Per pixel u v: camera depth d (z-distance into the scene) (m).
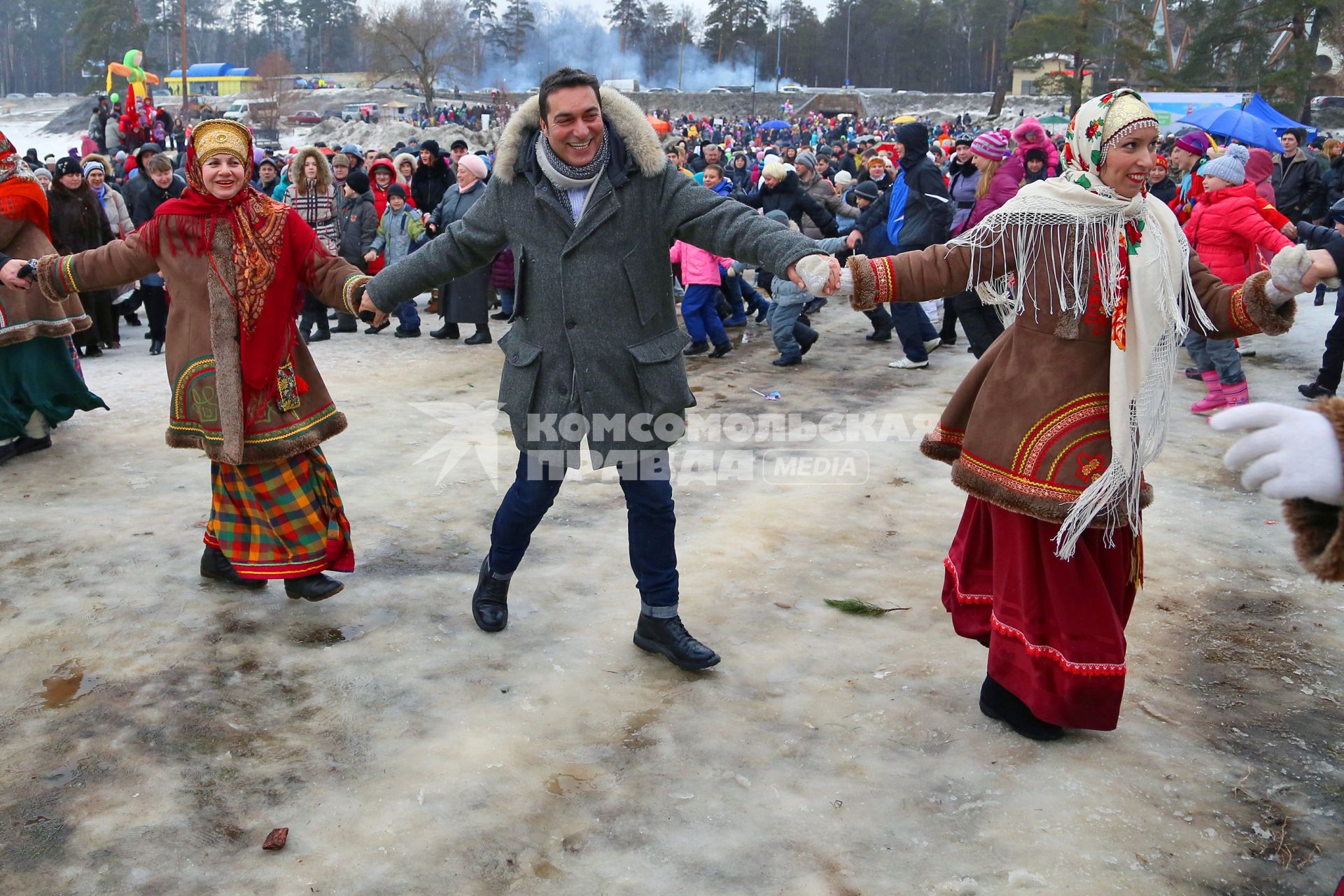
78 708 3.38
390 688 3.54
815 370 8.77
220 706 3.41
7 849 2.71
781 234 3.19
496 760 3.14
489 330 10.16
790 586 4.43
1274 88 40.59
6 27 129.38
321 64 135.12
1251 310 2.79
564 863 2.70
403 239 10.28
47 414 6.02
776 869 2.69
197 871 2.65
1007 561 3.13
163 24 107.50
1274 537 5.08
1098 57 53.41
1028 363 3.06
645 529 3.62
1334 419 1.65
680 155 13.27
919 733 3.32
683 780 3.06
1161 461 6.23
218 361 3.69
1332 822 2.92
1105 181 2.96
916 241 8.23
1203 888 2.65
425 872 2.66
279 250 3.74
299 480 3.93
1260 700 3.57
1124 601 3.18
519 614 4.12
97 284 3.93
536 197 3.35
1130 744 3.28
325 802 2.93
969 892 2.62
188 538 4.80
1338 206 7.35
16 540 4.74
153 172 9.90
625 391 3.45
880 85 114.38
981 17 102.50
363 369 8.78
